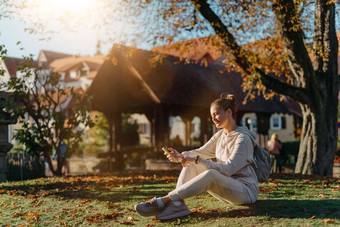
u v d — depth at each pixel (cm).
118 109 1827
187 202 479
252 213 394
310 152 1058
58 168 1171
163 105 1515
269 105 2109
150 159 1401
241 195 395
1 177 974
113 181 793
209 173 374
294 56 985
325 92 1042
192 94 1655
